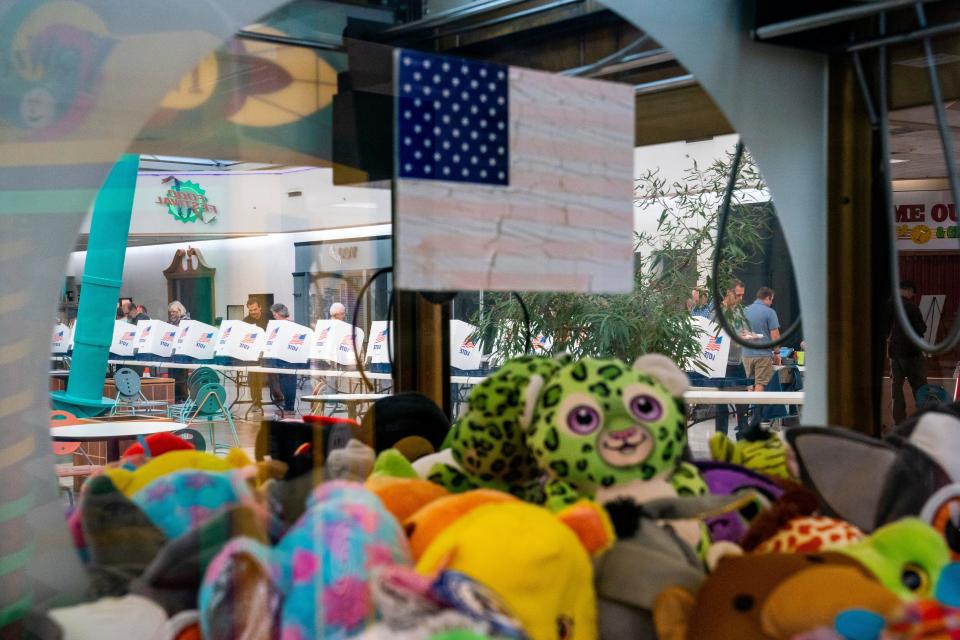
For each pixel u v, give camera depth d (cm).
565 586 102
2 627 115
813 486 143
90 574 115
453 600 93
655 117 162
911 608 101
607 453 120
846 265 186
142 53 118
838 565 109
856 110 185
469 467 132
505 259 106
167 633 108
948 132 185
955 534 133
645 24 152
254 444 126
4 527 117
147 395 513
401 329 153
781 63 176
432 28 132
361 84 119
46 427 120
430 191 102
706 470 136
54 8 116
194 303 502
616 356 166
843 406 184
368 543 103
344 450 125
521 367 135
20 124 116
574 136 112
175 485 115
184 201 465
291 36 124
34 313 118
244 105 126
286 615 101
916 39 172
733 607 104
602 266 114
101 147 118
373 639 94
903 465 140
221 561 106
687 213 175
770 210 179
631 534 113
